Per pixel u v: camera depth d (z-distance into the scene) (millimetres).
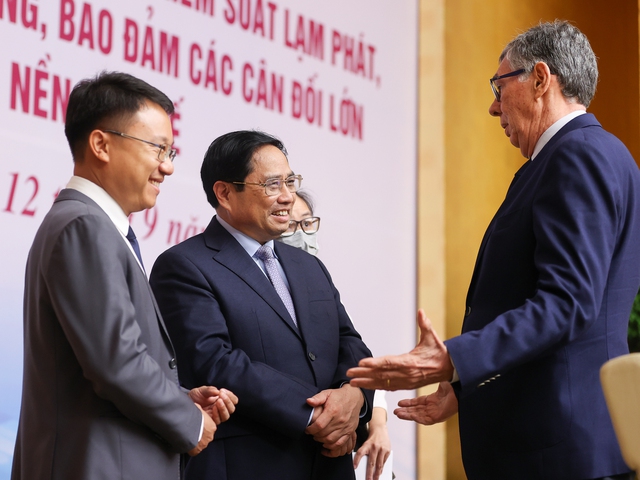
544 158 2213
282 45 4508
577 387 2086
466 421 2234
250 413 2416
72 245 1972
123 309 1979
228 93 4199
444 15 5625
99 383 1948
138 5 3836
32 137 3434
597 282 1998
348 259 4816
